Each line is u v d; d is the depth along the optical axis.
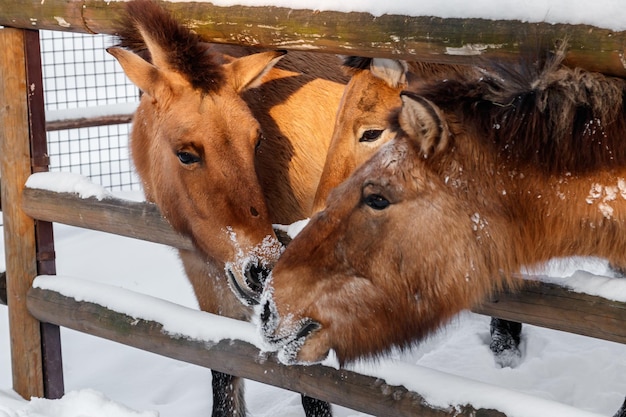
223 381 3.77
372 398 2.81
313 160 3.70
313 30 2.85
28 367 4.18
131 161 3.90
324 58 3.83
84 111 7.11
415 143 2.44
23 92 4.00
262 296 2.59
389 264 2.48
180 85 3.19
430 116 2.36
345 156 3.31
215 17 3.15
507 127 2.40
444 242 2.44
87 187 3.83
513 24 2.37
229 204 3.08
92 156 9.38
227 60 3.54
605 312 2.53
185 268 3.76
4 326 5.50
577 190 2.40
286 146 3.65
